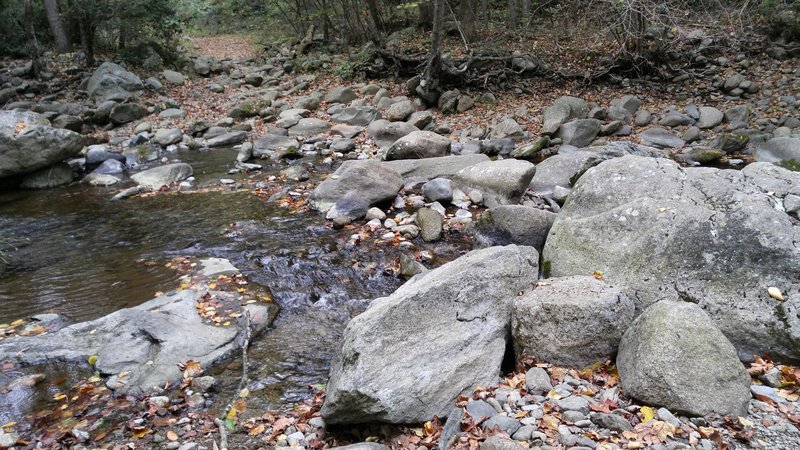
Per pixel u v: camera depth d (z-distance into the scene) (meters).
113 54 16.58
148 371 4.03
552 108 11.77
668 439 2.87
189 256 6.20
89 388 3.88
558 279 4.20
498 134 11.33
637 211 4.53
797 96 11.65
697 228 4.25
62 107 13.14
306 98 14.14
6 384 3.91
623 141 9.92
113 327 4.48
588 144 10.94
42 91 14.02
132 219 7.53
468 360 3.57
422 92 13.37
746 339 3.76
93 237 6.94
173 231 7.01
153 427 3.53
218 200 8.17
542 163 8.89
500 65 14.32
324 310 5.08
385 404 3.20
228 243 6.54
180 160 10.69
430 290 3.82
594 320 3.60
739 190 4.48
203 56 19.00
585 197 5.09
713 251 4.12
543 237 5.76
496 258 4.21
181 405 3.73
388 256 6.10
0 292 5.51
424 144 9.45
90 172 10.05
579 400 3.20
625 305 3.69
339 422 3.35
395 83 15.10
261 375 4.11
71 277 5.81
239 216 7.45
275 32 23.14
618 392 3.32
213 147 11.67
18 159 8.88
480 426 3.08
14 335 4.57
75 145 9.47
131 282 5.60
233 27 25.77
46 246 6.70
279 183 8.86
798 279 3.85
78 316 4.94
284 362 4.28
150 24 16.61
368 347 3.45
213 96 15.35
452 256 6.09
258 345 4.51
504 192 7.43
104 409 3.69
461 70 13.48
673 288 4.11
